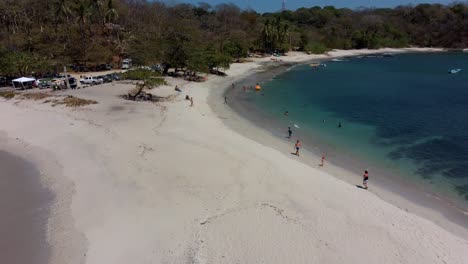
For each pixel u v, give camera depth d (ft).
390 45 573.33
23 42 274.57
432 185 102.32
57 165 105.19
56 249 68.90
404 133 151.64
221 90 231.50
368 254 66.33
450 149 131.44
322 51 487.61
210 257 64.44
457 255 67.62
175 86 219.61
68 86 197.06
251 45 437.58
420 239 72.23
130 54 277.44
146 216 78.18
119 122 141.18
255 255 65.16
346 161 119.65
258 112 181.16
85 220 77.66
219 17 547.90
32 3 336.29
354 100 216.74
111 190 89.61
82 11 296.51
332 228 74.23
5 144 122.21
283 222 75.56
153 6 467.93
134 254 66.28
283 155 119.65
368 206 85.20
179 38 267.80
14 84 202.59
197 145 119.75
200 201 83.97
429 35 598.34
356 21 621.31
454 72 338.75
